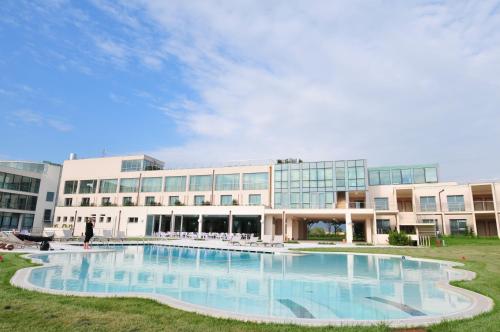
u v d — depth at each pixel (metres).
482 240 31.56
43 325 4.93
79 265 13.89
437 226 37.09
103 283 10.40
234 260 18.80
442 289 9.84
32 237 20.66
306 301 8.69
